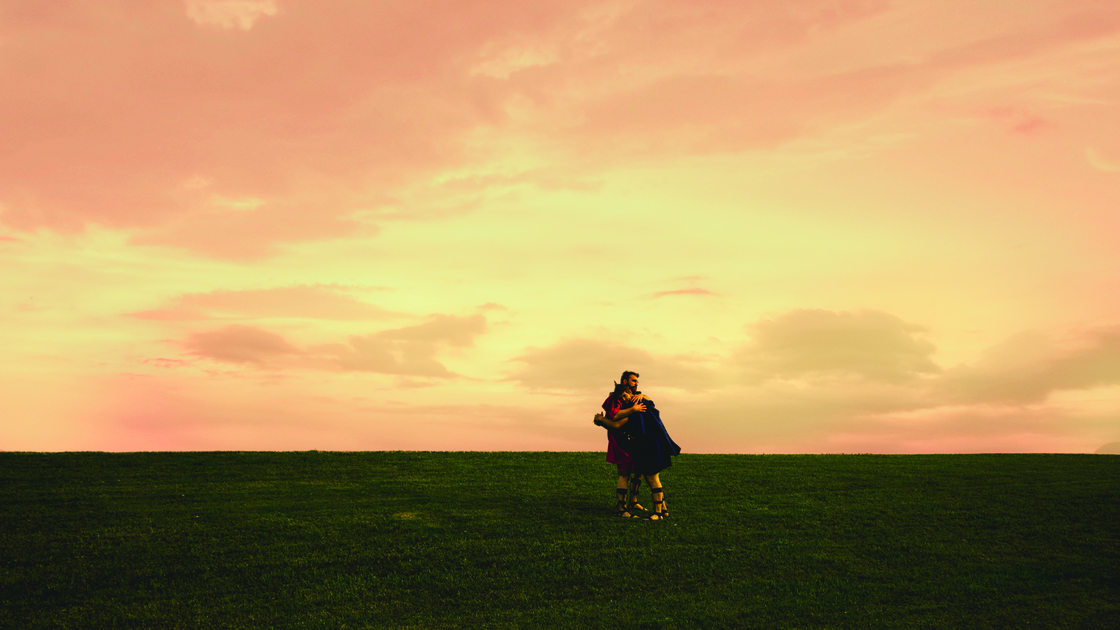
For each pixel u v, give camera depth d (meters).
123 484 16.48
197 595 9.89
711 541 12.23
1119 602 9.37
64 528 12.77
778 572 10.70
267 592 10.01
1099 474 18.19
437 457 20.91
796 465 20.16
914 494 15.87
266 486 16.48
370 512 14.11
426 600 9.77
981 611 9.15
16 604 9.48
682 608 9.40
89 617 9.09
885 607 9.32
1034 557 11.26
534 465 19.77
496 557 11.36
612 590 10.07
